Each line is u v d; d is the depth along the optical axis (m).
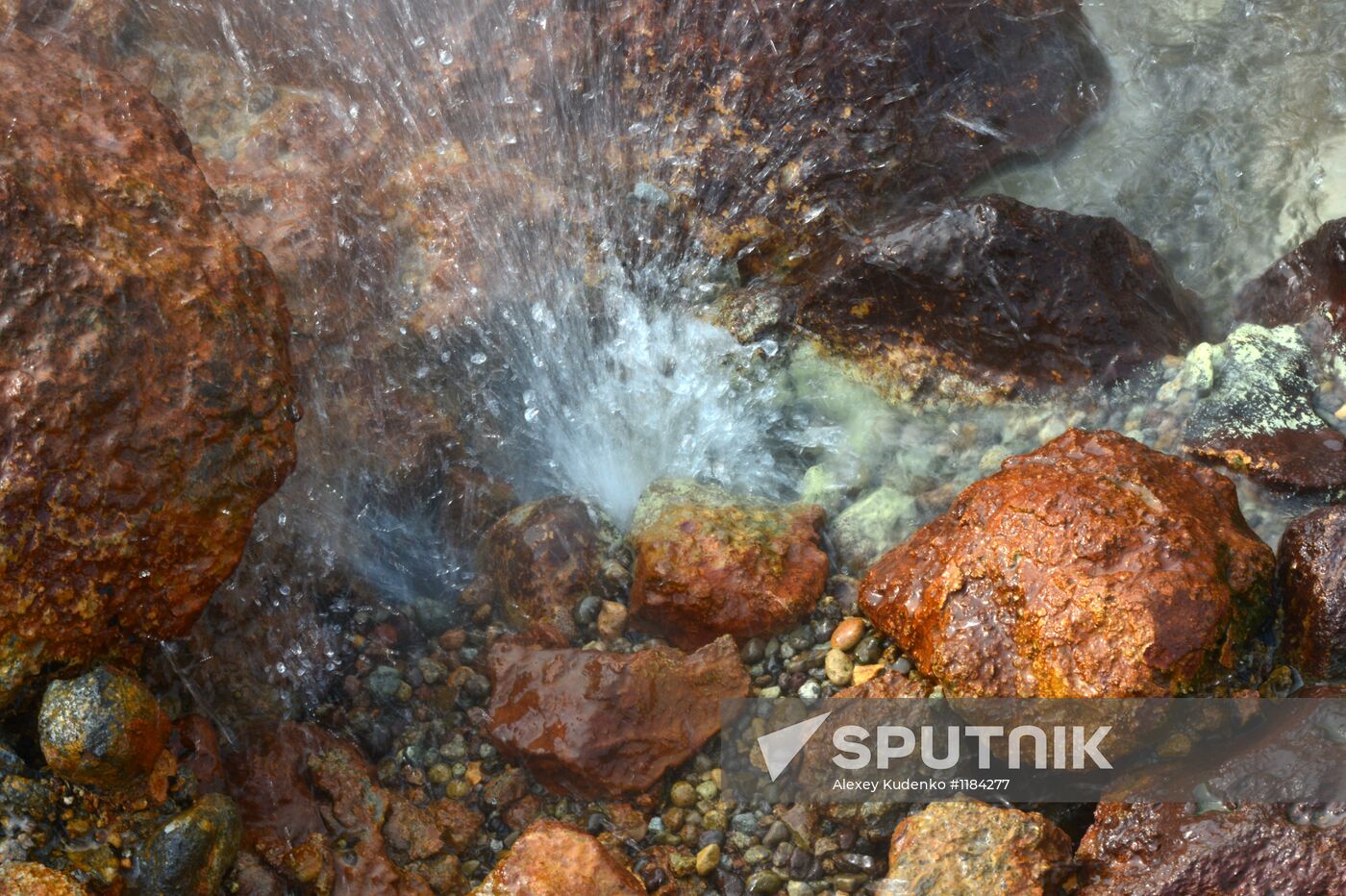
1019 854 1.32
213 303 1.36
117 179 1.38
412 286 1.63
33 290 1.32
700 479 1.62
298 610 1.51
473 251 1.64
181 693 1.40
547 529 1.56
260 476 1.36
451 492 1.61
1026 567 1.40
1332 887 1.28
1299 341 1.62
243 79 1.66
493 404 1.64
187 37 1.66
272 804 1.39
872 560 1.55
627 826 1.43
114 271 1.33
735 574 1.50
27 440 1.30
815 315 1.65
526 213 1.67
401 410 1.60
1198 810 1.33
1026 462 1.47
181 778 1.35
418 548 1.59
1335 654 1.40
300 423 1.55
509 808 1.44
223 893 1.34
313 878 1.36
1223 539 1.41
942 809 1.34
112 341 1.33
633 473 1.63
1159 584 1.37
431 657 1.53
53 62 1.45
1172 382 1.60
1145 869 1.32
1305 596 1.41
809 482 1.61
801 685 1.48
